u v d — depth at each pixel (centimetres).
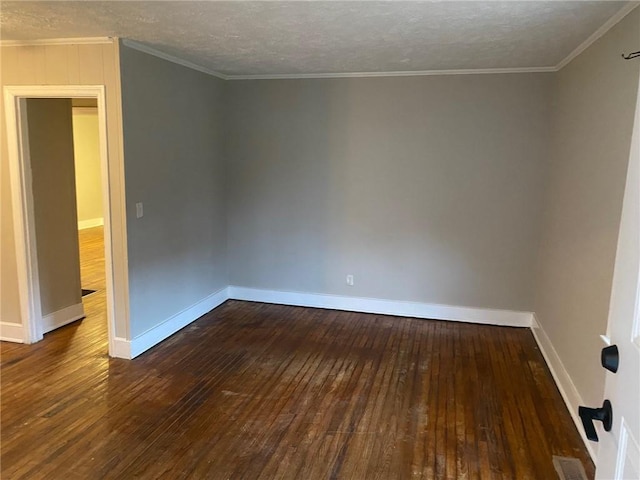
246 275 549
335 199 507
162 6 269
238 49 376
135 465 263
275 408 323
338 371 380
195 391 344
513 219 465
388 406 327
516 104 447
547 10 264
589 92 320
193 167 464
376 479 254
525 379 370
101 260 737
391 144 482
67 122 451
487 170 463
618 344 112
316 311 521
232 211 539
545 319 418
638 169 103
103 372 371
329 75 483
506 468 264
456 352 418
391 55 390
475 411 322
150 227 404
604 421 117
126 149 366
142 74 378
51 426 298
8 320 423
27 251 409
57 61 367
